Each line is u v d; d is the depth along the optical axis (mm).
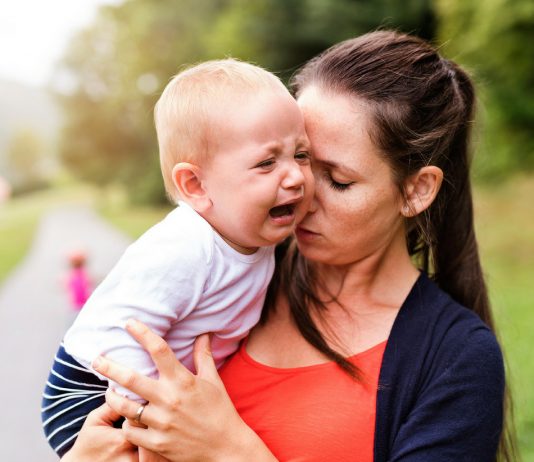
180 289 1437
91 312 1453
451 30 10820
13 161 94000
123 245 20266
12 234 29266
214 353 1600
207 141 1470
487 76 11555
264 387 1551
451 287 1907
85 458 1441
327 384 1500
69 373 1524
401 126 1514
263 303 1685
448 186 1798
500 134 12125
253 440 1411
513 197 11516
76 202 62469
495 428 1437
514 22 10188
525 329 5566
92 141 46125
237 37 20578
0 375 6598
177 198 1584
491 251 9477
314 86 1576
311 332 1563
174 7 35969
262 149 1432
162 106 1562
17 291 12180
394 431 1442
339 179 1523
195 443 1370
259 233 1486
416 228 1836
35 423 5285
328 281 1652
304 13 18703
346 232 1548
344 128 1502
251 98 1454
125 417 1425
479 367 1441
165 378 1382
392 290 1614
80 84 46094
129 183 42125
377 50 1582
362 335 1571
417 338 1505
